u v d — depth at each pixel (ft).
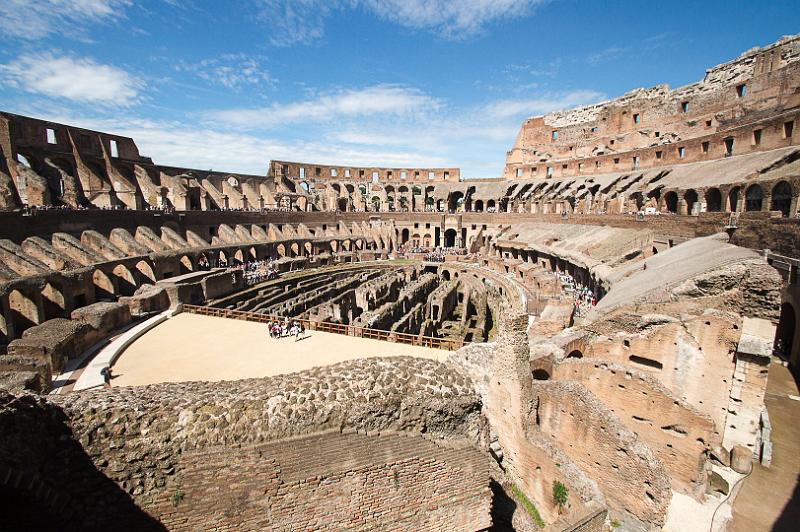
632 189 182.70
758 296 55.31
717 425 57.41
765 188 109.70
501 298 126.72
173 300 113.29
